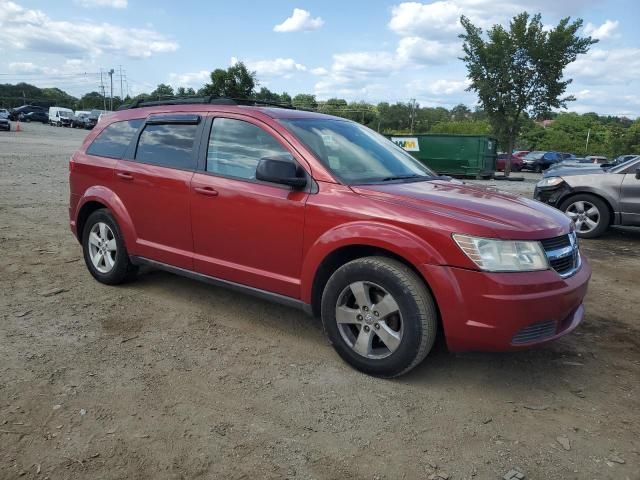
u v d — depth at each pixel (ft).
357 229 11.47
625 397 11.42
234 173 13.80
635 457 9.36
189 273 14.94
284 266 12.88
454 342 10.85
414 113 333.01
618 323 15.85
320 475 8.66
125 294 16.60
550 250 11.11
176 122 15.39
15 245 21.91
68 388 10.89
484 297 10.36
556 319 10.98
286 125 13.41
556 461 9.20
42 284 17.24
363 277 11.46
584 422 10.41
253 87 108.17
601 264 23.47
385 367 11.44
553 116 94.94
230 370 11.97
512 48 88.84
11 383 10.98
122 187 16.19
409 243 10.87
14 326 13.82
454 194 12.51
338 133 14.38
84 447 9.08
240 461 8.91
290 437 9.60
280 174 12.07
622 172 28.53
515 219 11.10
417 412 10.54
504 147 98.17
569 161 118.93
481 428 10.09
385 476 8.70
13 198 33.19
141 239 15.93
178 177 14.69
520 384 11.82
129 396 10.71
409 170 14.61
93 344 12.98
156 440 9.36
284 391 11.14
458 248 10.52
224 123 14.38
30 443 9.12
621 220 28.53
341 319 12.02
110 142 17.16
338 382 11.57
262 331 14.17
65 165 56.03
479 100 94.79
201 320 14.78
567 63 88.48
